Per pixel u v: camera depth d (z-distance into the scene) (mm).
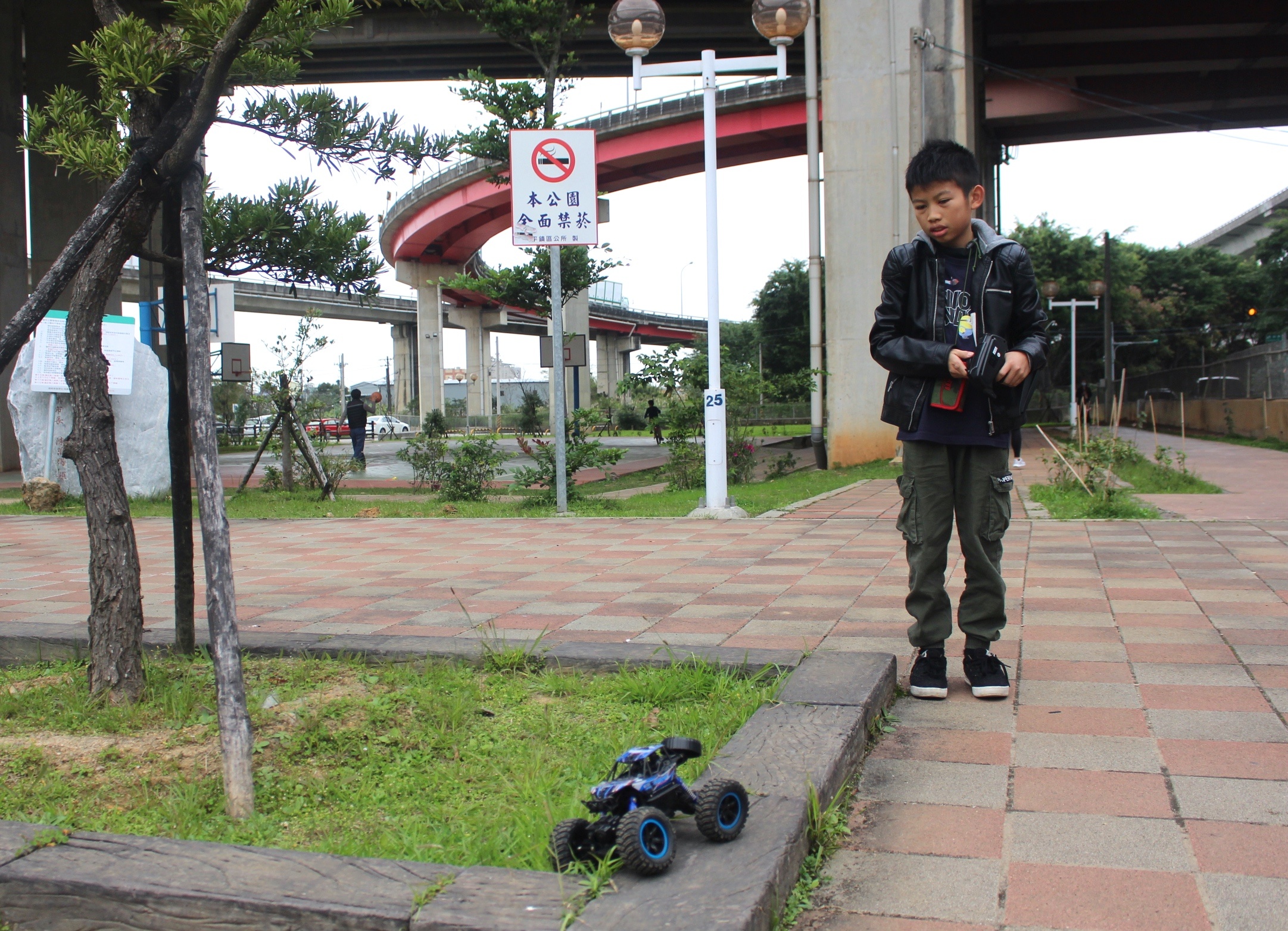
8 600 5426
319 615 4742
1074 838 2252
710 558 6441
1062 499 9664
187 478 3785
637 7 8984
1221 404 26734
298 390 12758
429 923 1665
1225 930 1843
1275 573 5395
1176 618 4387
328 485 12508
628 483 15102
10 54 23656
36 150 3268
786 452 21344
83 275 3174
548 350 12273
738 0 29125
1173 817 2348
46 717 3236
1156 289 51344
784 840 2012
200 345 2635
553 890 1762
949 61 16219
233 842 2283
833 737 2584
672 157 45250
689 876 1843
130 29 2801
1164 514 8305
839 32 16891
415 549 7320
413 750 2848
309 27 3398
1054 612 4559
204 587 5652
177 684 3469
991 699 3291
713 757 2486
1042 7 29391
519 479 11172
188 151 2754
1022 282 3162
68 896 1832
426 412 64312
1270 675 3463
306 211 4344
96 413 3246
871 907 1977
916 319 3230
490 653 3664
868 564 6016
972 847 2227
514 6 10328
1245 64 32906
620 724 2996
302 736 2922
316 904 1719
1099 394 47250
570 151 9359
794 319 51750
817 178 17375
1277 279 37656
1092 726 3000
